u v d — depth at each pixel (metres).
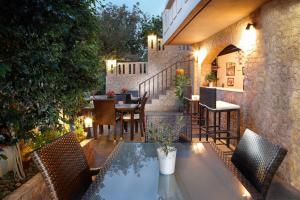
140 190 1.46
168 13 7.18
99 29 3.76
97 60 4.11
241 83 7.27
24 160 3.02
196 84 8.30
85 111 5.51
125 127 6.51
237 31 4.93
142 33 15.83
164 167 1.69
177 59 11.02
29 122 2.76
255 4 3.81
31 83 2.58
